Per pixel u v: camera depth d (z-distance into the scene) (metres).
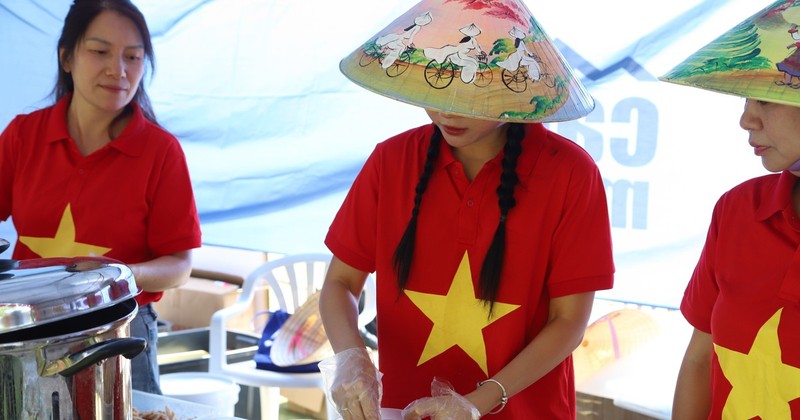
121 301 1.12
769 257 1.24
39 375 1.02
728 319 1.27
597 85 2.17
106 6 1.89
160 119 2.91
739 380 1.26
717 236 1.33
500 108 1.13
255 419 3.09
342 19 2.61
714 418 1.30
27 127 2.00
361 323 2.76
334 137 2.69
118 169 1.95
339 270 1.56
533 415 1.44
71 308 1.02
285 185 2.79
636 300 2.17
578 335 1.40
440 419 1.24
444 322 1.42
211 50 2.81
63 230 1.95
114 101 1.91
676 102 2.07
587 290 1.39
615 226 2.18
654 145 2.11
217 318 2.83
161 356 3.11
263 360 2.78
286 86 2.72
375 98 2.60
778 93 1.00
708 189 2.06
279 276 2.97
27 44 3.01
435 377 1.40
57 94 2.04
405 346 1.46
